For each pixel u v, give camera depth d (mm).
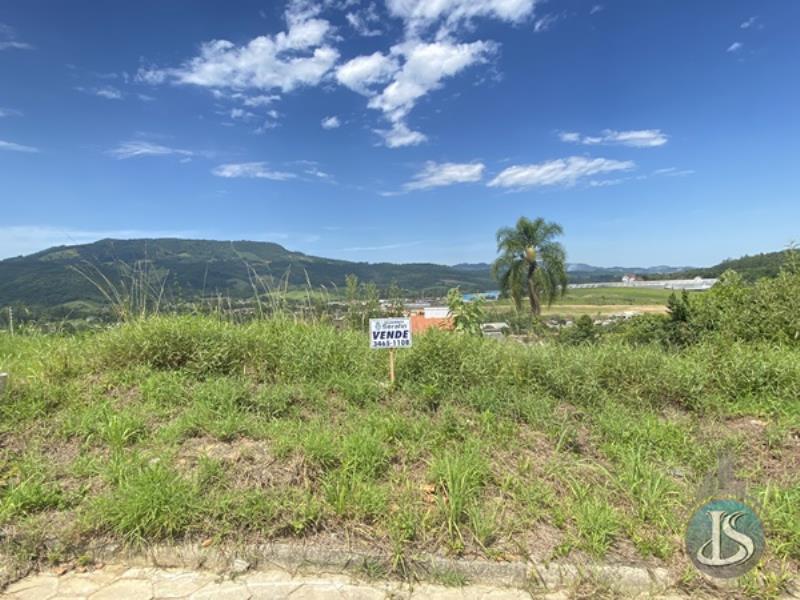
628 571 2477
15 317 6551
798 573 2535
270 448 3332
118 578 2414
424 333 5520
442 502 2814
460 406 4281
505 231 32188
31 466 3094
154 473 2863
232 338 5016
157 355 4707
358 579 2449
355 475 3014
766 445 3867
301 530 2631
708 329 6883
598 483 3182
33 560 2484
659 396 4625
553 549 2594
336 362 4930
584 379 4668
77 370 4594
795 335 6129
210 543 2561
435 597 2352
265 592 2344
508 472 3230
